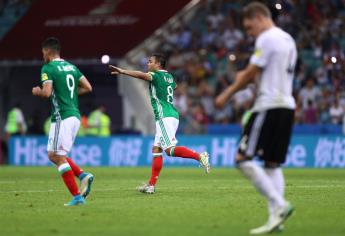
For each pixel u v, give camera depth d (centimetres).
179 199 3781
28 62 9938
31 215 3092
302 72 9338
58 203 3609
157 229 2652
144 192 4200
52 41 3522
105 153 8919
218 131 8856
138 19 9981
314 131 8569
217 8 10544
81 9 10419
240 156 2630
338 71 9100
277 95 2612
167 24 9919
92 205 3475
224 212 3162
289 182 5312
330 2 10106
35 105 10419
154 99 4244
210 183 5169
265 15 2662
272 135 2630
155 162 4219
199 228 2672
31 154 9144
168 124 4225
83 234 2548
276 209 2542
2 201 3731
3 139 9869
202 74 9969
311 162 8300
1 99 10419
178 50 10250
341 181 5450
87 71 10169
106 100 10144
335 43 9475
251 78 2586
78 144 9012
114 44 9725
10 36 10319
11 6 11344
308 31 9844
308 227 2703
